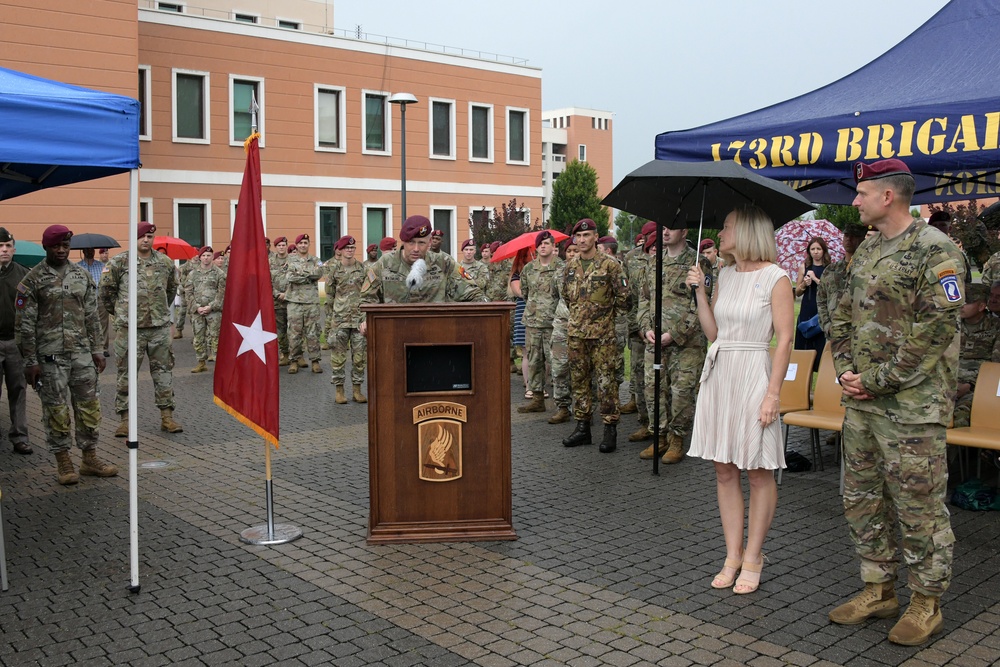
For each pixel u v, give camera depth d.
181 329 19.52
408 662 4.05
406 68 32.19
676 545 5.64
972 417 6.59
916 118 5.50
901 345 4.09
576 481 7.29
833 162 5.83
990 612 4.52
